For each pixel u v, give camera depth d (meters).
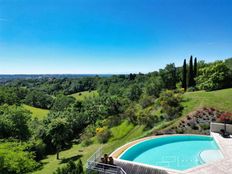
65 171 14.24
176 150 19.69
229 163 14.52
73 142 53.56
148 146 20.59
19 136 43.69
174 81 66.88
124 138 37.44
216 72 47.81
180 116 32.47
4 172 20.72
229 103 32.84
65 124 43.22
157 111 38.66
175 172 13.16
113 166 13.20
